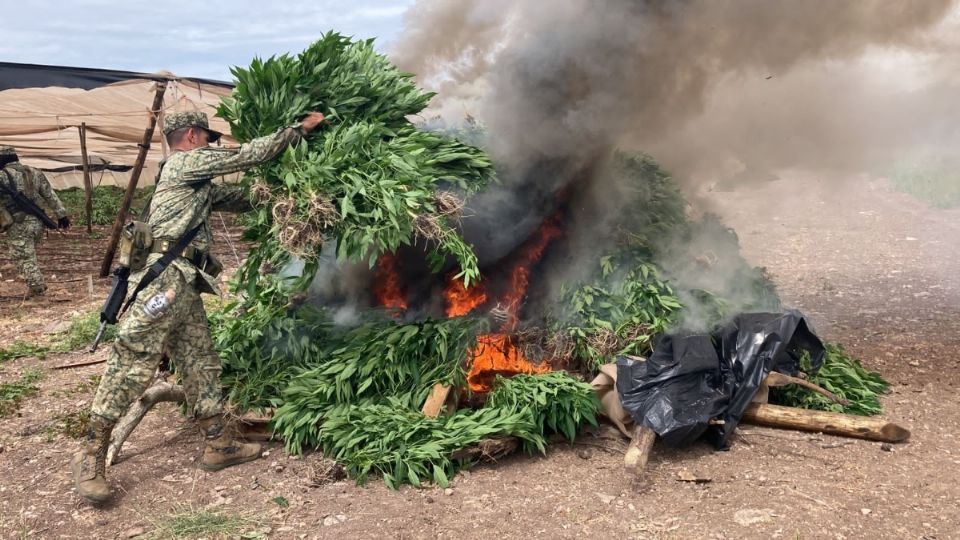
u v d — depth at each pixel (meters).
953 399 4.84
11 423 5.02
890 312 6.97
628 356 4.42
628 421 4.23
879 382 5.05
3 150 8.91
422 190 4.06
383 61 4.72
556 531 3.40
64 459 4.40
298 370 4.54
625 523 3.46
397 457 3.87
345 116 4.44
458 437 3.95
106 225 15.92
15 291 9.45
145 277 3.77
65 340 7.04
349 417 4.16
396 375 4.41
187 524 3.53
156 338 3.79
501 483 3.88
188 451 4.39
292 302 4.93
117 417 3.77
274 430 4.33
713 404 4.07
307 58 4.45
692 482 3.82
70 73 12.64
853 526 3.35
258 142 4.02
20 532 3.56
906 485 3.72
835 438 4.28
